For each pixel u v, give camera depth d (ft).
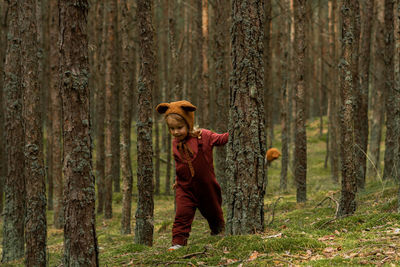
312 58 92.48
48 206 47.34
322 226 14.10
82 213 9.14
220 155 32.58
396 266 8.69
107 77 39.32
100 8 45.21
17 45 23.54
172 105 12.26
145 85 18.45
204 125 36.83
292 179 53.42
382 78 37.83
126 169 28.73
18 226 23.56
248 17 12.32
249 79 12.31
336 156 46.60
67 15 9.02
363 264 9.20
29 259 15.69
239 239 11.63
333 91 49.14
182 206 12.89
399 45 18.54
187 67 62.44
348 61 16.83
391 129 31.40
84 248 9.13
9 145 23.71
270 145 48.49
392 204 17.12
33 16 18.06
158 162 52.70
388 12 31.78
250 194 12.37
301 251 10.78
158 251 14.55
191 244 12.76
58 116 36.45
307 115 113.19
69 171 9.12
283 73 43.55
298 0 30.45
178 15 74.54
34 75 17.04
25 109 16.42
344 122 16.71
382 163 55.26
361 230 13.03
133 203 48.34
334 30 49.19
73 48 9.06
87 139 9.24
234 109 12.53
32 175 15.87
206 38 36.78
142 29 18.47
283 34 43.52
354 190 16.42
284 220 19.99
